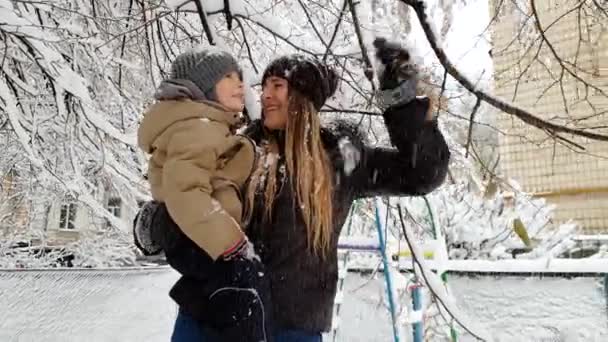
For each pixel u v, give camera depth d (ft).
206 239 4.82
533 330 13.88
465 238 20.03
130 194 17.54
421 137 6.00
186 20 14.60
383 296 15.87
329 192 5.52
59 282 11.00
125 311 11.86
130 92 17.20
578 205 29.99
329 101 10.91
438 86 9.57
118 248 28.86
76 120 14.82
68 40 13.21
